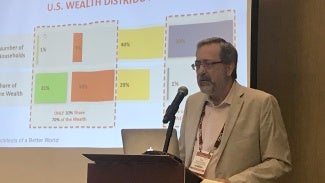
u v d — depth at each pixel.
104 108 3.15
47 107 3.29
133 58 3.14
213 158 2.22
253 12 2.88
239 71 2.86
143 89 3.08
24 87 3.37
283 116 3.08
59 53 3.33
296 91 3.07
